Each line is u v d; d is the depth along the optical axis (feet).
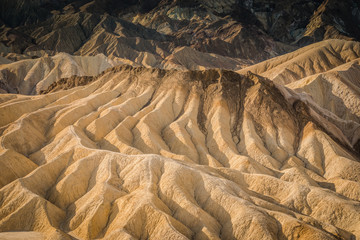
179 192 207.82
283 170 264.31
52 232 185.57
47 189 231.71
